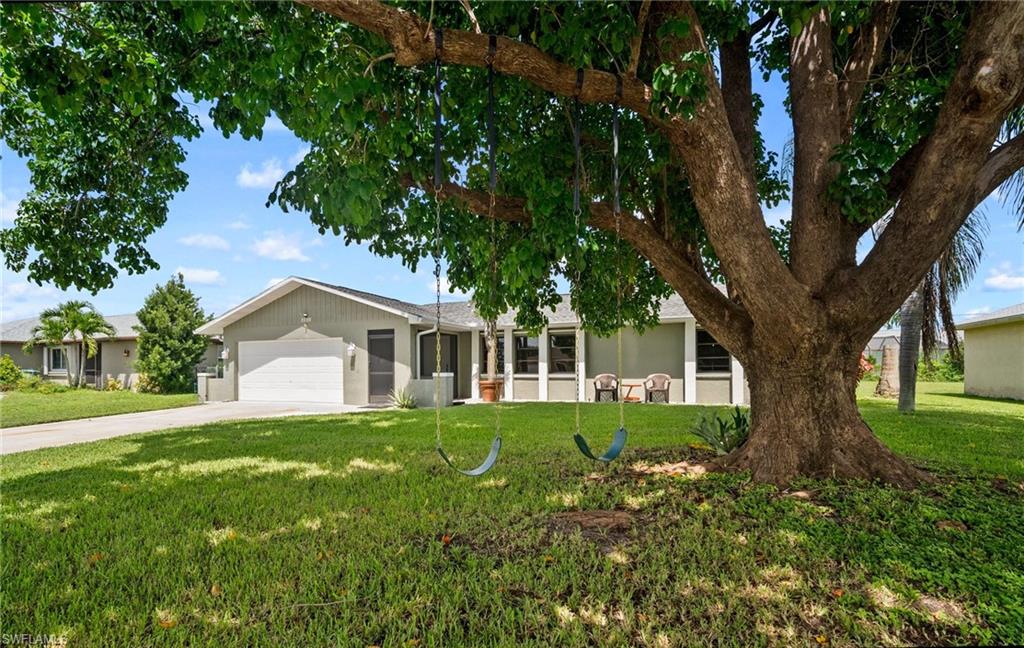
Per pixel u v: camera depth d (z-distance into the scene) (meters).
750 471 4.94
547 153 4.90
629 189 5.91
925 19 5.01
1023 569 2.96
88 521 4.26
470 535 3.75
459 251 5.79
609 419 10.27
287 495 4.88
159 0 4.19
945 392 19.28
